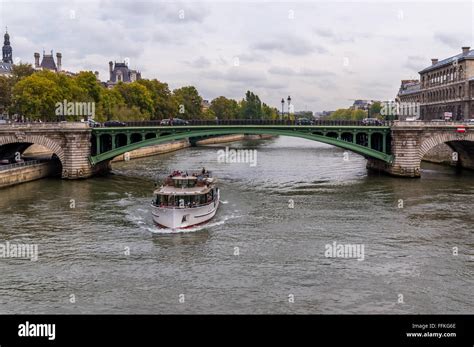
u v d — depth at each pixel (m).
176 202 46.81
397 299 30.14
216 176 79.06
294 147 163.50
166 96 153.88
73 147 73.62
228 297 30.39
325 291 31.20
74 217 49.03
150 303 29.70
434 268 35.03
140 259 37.03
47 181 71.56
